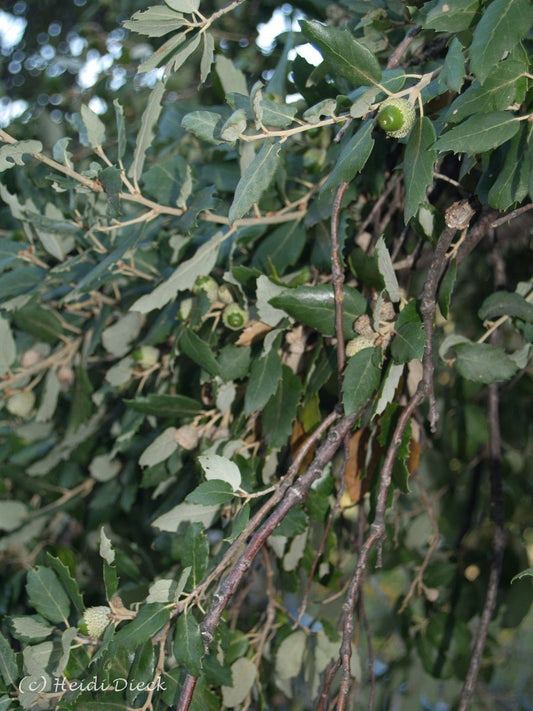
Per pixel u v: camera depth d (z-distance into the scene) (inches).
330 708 16.8
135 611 17.3
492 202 15.0
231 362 19.8
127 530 29.1
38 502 29.9
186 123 16.2
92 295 24.5
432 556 28.4
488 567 27.1
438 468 28.8
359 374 16.6
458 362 18.7
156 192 22.1
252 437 20.5
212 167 24.3
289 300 17.9
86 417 24.4
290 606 30.3
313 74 20.3
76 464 28.3
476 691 29.5
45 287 23.5
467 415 28.1
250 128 21.4
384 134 21.0
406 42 17.5
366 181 21.8
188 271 19.8
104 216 19.8
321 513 19.5
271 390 18.5
